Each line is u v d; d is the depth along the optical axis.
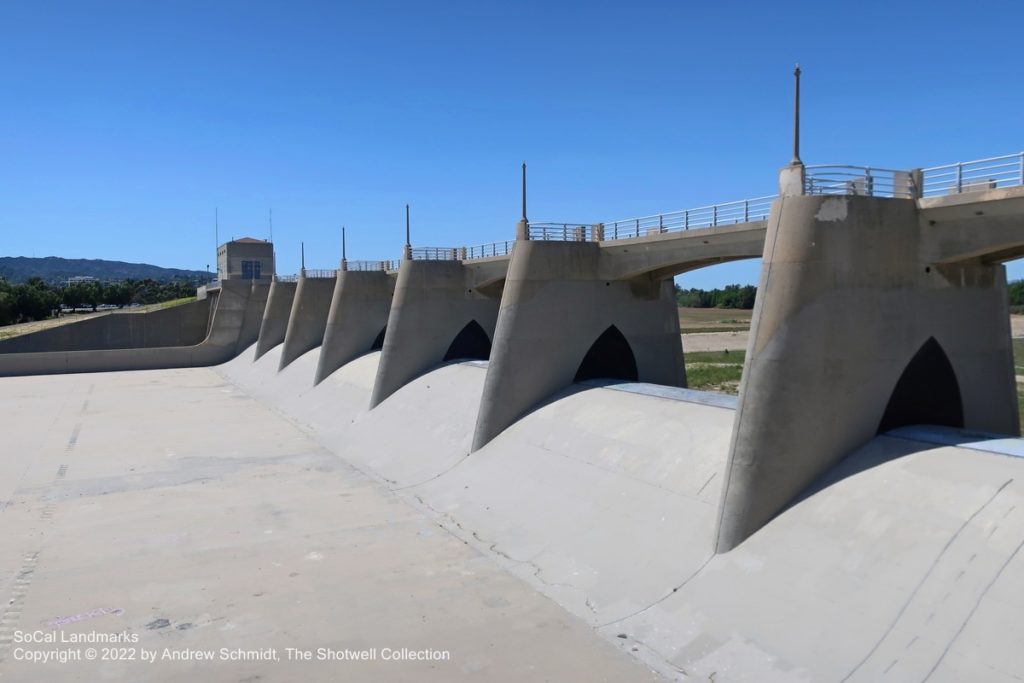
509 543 19.59
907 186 16.64
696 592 15.01
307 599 16.66
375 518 22.23
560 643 14.50
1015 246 15.77
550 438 24.08
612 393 24.97
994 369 17.69
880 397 16.27
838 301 15.77
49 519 22.31
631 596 15.79
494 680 13.24
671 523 17.41
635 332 28.50
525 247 26.66
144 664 13.96
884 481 14.69
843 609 12.84
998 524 12.39
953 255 16.23
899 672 11.38
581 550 18.08
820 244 15.66
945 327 16.91
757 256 22.92
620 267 27.28
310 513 22.75
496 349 26.48
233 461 29.77
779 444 15.62
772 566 14.52
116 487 25.78
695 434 19.98
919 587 12.30
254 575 18.00
